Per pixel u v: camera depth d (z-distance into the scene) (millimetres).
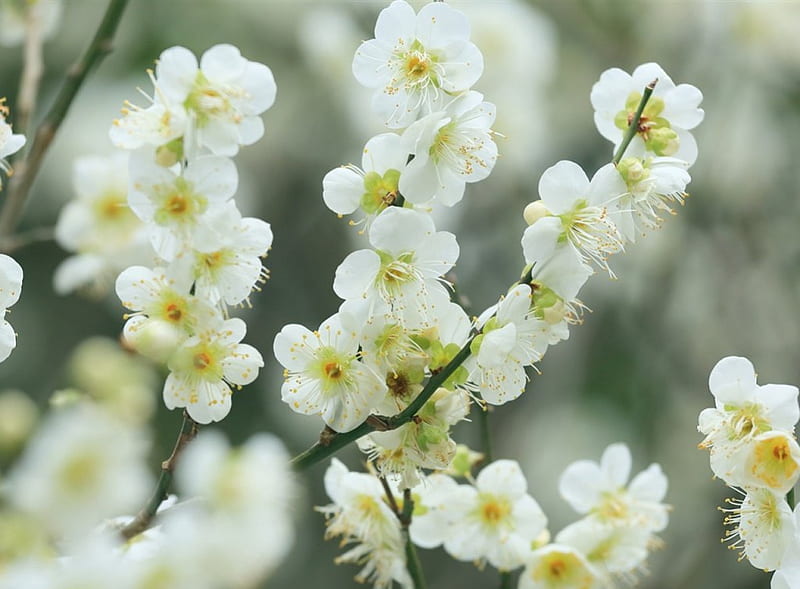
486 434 741
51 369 1220
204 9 1267
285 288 1260
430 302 685
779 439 684
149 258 853
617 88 720
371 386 680
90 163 850
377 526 719
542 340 688
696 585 1155
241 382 684
